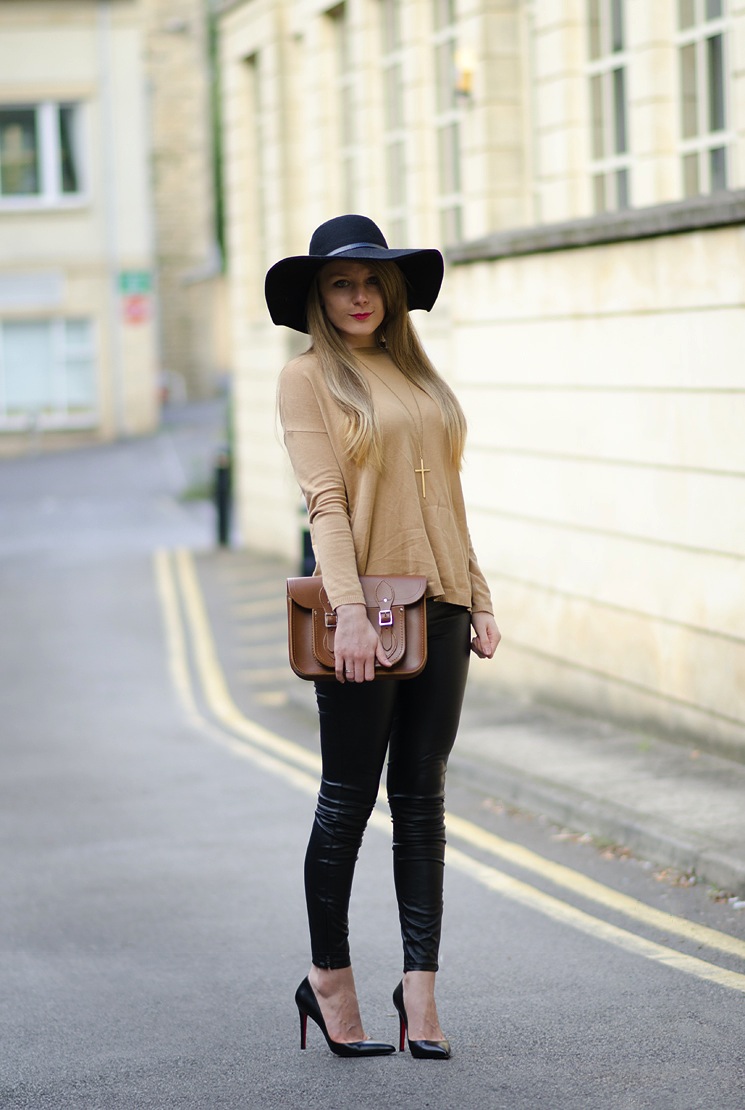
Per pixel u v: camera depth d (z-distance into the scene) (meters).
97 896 6.48
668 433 8.23
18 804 8.58
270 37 19.08
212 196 43.56
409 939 4.27
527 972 5.16
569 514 9.41
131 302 36.12
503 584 10.42
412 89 14.09
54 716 11.66
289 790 8.70
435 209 14.06
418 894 4.24
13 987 5.25
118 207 35.81
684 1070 4.18
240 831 7.66
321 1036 4.59
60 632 15.72
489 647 4.32
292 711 11.66
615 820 6.94
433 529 4.17
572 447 9.31
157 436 36.41
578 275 9.09
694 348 7.93
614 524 8.88
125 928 5.96
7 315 35.59
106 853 7.29
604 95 10.96
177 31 45.09
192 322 45.81
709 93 9.67
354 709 4.13
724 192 7.53
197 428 37.88
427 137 14.06
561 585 9.57
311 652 4.07
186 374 46.09
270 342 19.86
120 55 35.31
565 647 9.58
